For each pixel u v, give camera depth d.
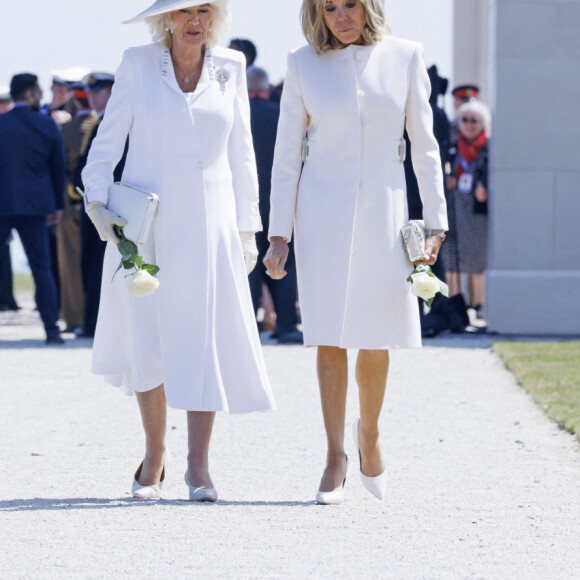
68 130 33.00
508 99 31.36
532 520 12.48
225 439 17.39
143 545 11.34
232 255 13.73
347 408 20.38
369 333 13.37
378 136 13.44
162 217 13.45
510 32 31.34
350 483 14.64
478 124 32.47
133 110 13.59
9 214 29.56
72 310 33.72
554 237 31.38
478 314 38.03
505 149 31.34
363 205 13.41
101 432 18.00
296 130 13.62
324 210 13.44
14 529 11.96
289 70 13.63
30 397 21.42
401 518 12.56
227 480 14.62
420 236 13.34
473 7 46.53
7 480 14.62
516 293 31.28
